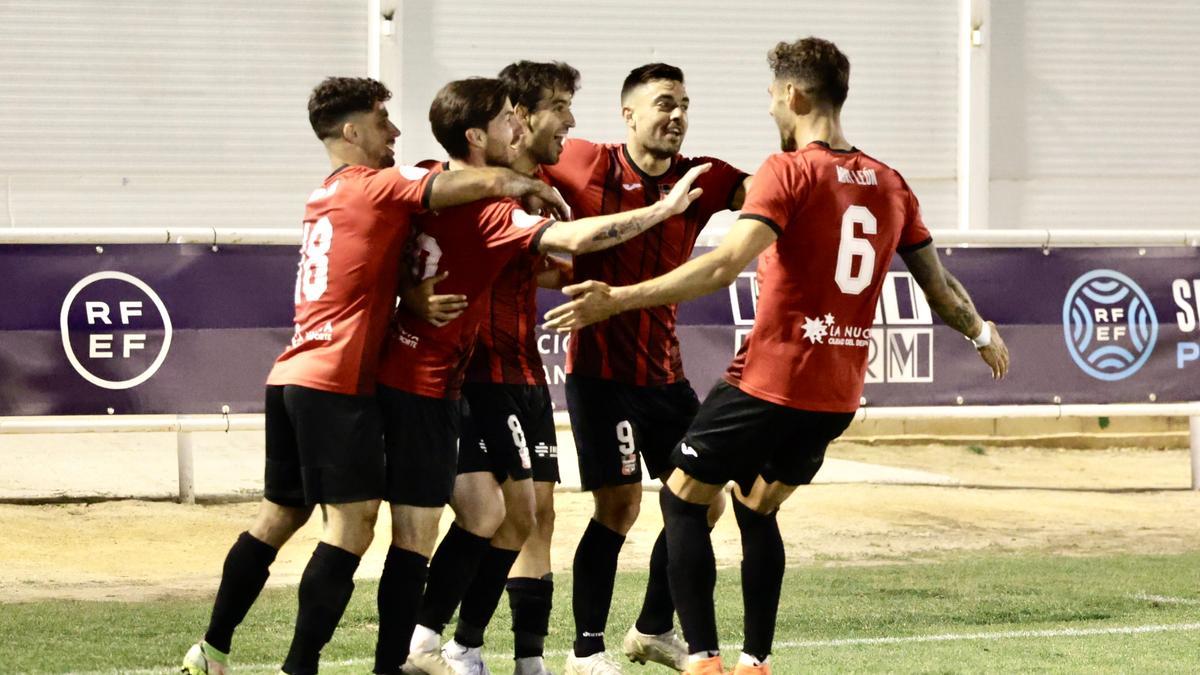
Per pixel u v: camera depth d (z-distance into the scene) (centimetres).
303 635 1728
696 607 1803
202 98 4825
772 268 1764
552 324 1688
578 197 2050
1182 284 4028
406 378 1770
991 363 1975
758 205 1706
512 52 4962
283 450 1803
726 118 5122
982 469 4662
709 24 5094
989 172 5278
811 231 1728
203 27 4809
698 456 1795
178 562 3106
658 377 2056
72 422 3478
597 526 2047
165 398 3531
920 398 3891
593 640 2014
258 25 4844
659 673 2120
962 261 3928
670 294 1686
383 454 1753
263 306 3581
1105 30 5338
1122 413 3994
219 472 4194
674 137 2025
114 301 3497
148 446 4575
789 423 1770
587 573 2027
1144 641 2292
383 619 1780
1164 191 5409
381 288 1727
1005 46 5275
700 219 2097
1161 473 4706
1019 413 3931
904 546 3381
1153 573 3003
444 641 2353
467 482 1886
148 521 3522
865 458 4775
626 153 2072
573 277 2058
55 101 4741
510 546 1930
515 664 1998
